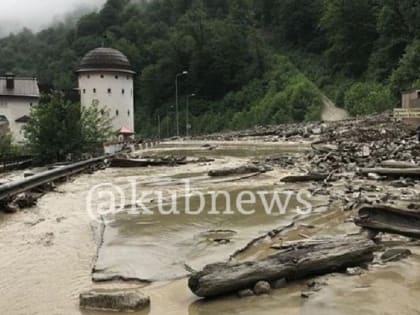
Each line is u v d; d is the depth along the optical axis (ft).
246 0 574.56
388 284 20.02
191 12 570.05
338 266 21.76
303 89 331.57
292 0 473.67
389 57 334.03
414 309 17.47
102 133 123.44
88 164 86.43
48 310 19.20
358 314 17.12
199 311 18.53
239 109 402.72
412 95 174.40
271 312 17.95
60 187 59.47
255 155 97.35
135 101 493.36
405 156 65.31
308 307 17.94
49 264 25.50
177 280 22.24
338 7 380.58
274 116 324.80
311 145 109.60
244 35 470.80
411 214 26.04
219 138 199.93
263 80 414.21
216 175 62.75
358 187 45.50
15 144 141.38
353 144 89.71
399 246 25.59
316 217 34.22
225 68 436.35
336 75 380.78
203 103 435.12
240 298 19.52
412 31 333.83
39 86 292.61
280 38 489.67
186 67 453.17
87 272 23.97
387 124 138.51
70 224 35.68
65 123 110.73
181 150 131.03
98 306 19.24
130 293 19.45
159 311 18.79
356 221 27.27
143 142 179.22
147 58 510.58
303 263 20.90
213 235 29.73
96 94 280.72
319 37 447.42
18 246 29.58
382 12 350.64
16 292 21.39
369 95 268.00
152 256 25.64
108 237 30.17
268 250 26.53
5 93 245.86
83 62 285.02
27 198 45.11
